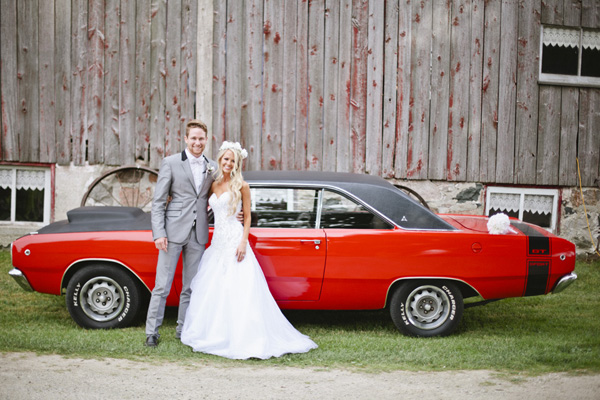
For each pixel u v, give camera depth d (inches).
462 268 191.8
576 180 344.2
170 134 319.9
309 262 189.6
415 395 144.6
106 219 204.1
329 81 324.2
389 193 196.7
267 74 320.8
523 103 337.4
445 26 329.7
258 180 196.2
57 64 315.6
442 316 197.2
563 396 145.0
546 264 195.5
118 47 315.3
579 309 244.1
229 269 178.9
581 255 345.1
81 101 317.1
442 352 178.9
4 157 318.0
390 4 325.4
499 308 244.8
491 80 334.3
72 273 200.7
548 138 340.5
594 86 341.7
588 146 344.2
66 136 318.0
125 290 195.3
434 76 330.6
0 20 313.7
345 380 154.8
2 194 325.1
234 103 320.5
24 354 167.9
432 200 334.6
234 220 182.5
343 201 194.7
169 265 179.5
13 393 139.3
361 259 189.9
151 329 179.2
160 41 316.2
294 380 154.2
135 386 146.6
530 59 336.8
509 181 338.3
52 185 320.5
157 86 317.7
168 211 181.9
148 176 321.7
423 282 195.2
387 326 214.7
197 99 314.7
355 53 324.5
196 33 316.8
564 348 185.6
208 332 177.5
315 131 325.1
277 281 190.7
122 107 317.4
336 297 193.6
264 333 175.0
